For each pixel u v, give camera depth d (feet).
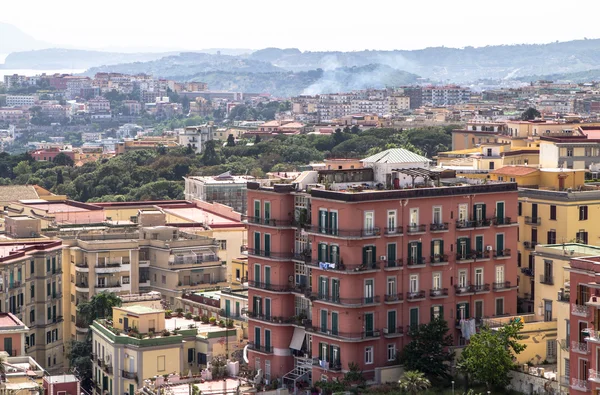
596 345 567.59
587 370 583.58
